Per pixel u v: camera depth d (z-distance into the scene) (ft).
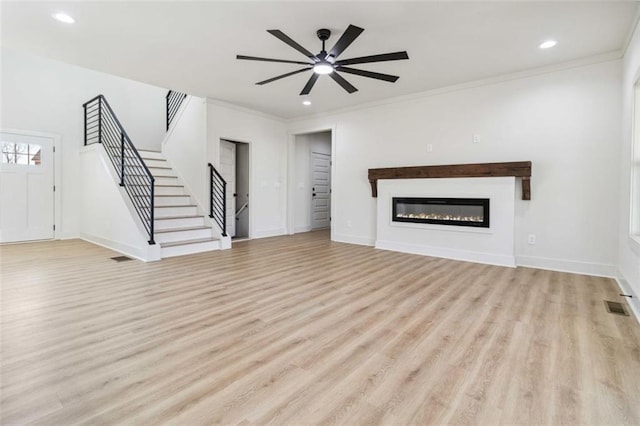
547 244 13.33
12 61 18.31
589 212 12.44
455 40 10.86
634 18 9.36
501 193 13.91
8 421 4.49
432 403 4.96
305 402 4.96
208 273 12.46
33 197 19.19
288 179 23.22
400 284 11.13
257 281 11.42
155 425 4.45
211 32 10.51
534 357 6.31
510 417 4.65
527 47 11.37
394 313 8.51
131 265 13.66
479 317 8.25
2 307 8.79
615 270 11.96
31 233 19.17
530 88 13.48
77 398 5.02
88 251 16.52
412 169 16.30
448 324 7.83
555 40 10.84
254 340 6.99
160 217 17.35
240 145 21.76
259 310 8.70
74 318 8.09
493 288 10.69
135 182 18.04
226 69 13.69
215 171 18.17
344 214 20.02
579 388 5.33
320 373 5.75
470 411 4.78
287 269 13.15
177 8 9.10
